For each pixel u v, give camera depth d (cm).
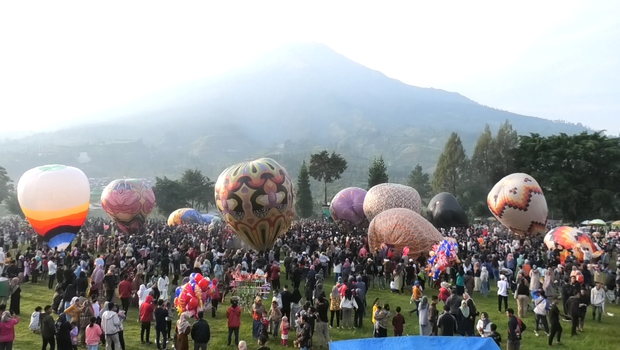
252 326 2119
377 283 3056
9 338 1593
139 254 3147
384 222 3506
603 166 6869
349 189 5734
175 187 11056
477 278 2812
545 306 2016
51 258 3080
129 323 2181
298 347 1830
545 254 3450
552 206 6756
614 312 2456
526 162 7188
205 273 2886
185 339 1617
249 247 3841
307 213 10562
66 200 3766
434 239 3391
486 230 5406
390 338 1012
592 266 2797
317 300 1942
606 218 6844
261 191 3569
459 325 1775
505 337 1970
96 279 2445
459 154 8838
